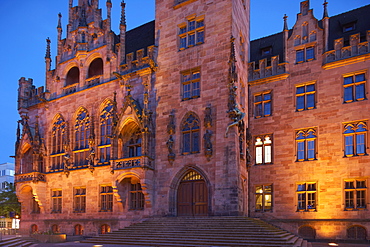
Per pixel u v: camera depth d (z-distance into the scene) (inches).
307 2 1330.0
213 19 1279.5
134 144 1363.2
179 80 1311.5
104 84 1498.5
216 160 1162.6
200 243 930.1
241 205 1162.6
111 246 1002.7
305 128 1242.6
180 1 1385.3
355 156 1129.4
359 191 1111.6
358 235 1084.5
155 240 1015.6
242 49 1387.8
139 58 1416.1
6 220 2471.7
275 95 1328.7
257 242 871.1
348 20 1322.6
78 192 1497.3
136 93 1397.6
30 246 1139.3
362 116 1138.0
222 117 1183.6
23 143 1667.1
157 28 1416.1
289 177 1238.9
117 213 1347.2
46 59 1736.0
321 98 1227.9
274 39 1525.6
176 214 1234.0
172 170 1253.1
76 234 1454.2
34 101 1764.3
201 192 1203.2
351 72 1180.5
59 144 1621.6
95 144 1469.0
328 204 1149.1
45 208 1579.7
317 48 1270.9
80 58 1603.1
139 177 1252.5
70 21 1701.5
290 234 1067.9
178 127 1275.8
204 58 1268.5
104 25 1568.7
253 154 1333.7
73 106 1589.6
